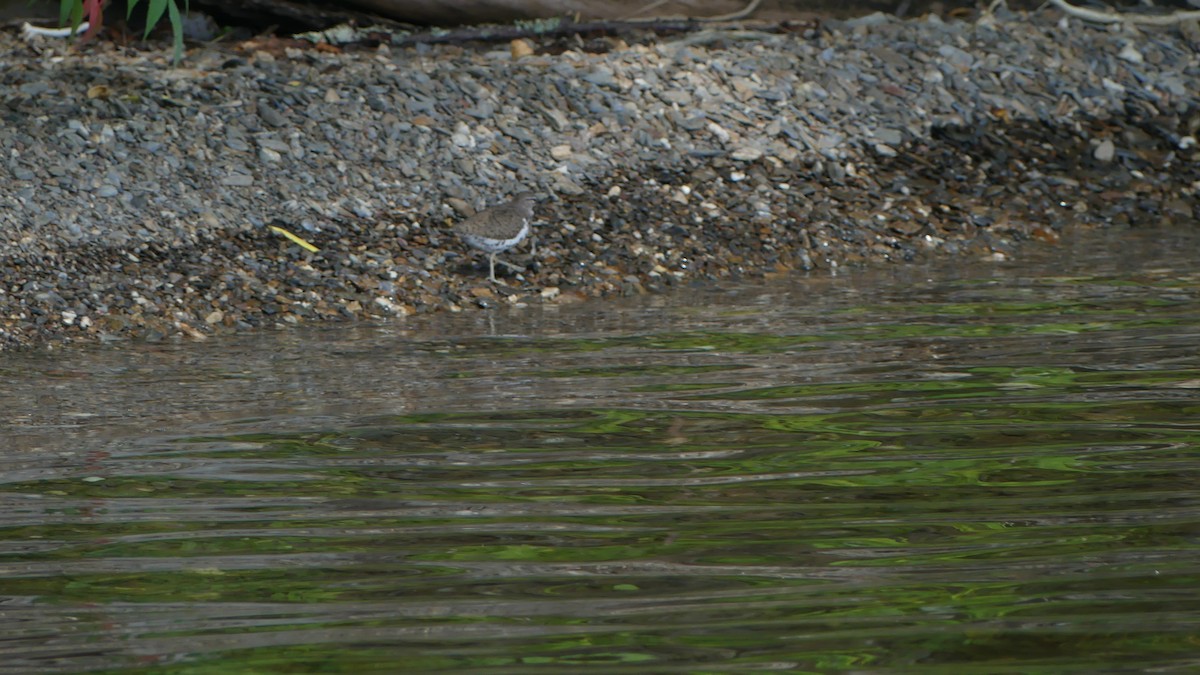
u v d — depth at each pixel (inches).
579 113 772.0
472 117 757.9
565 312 601.0
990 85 842.2
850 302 593.0
